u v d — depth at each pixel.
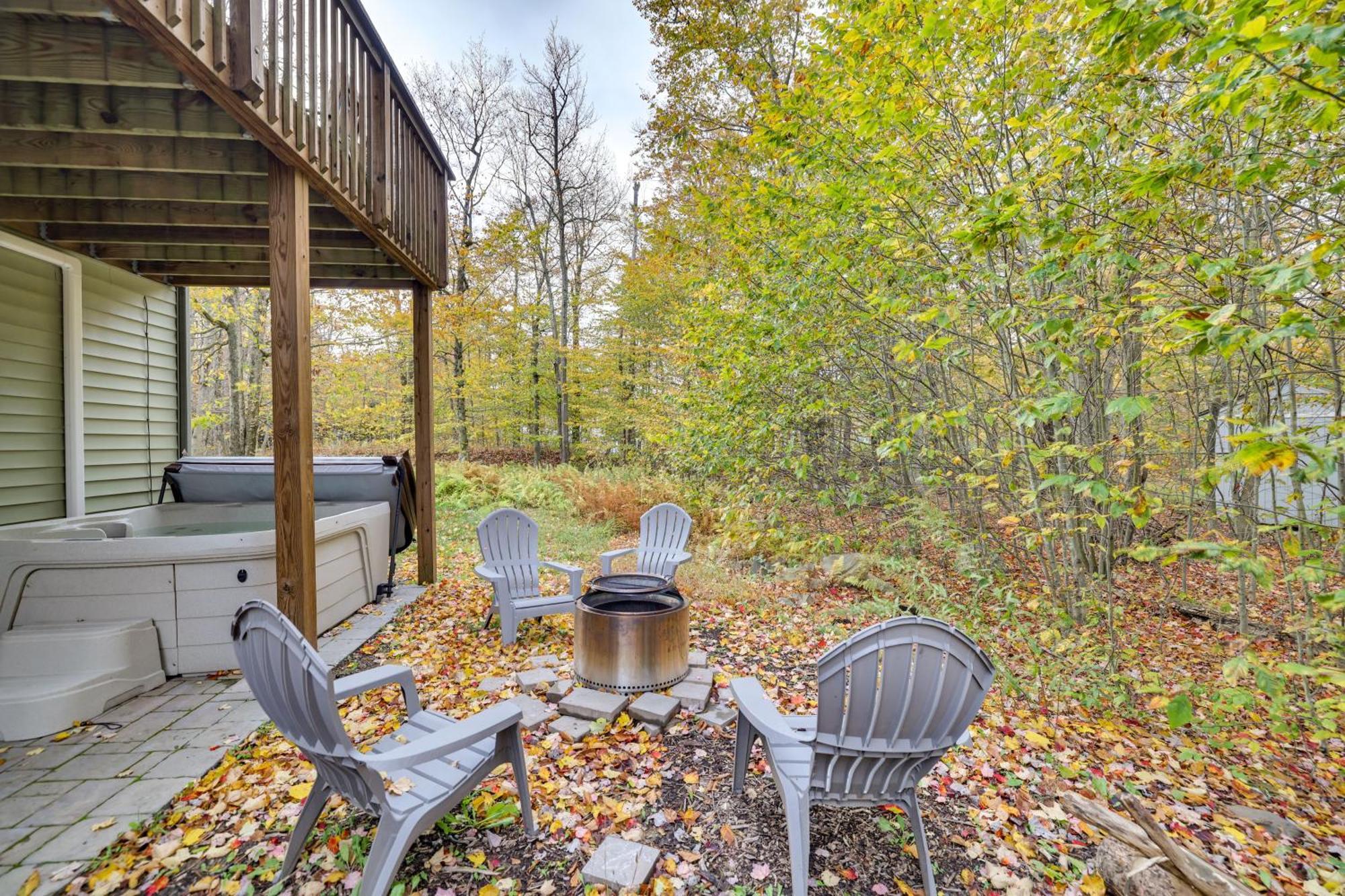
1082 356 3.14
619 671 2.84
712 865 1.79
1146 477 3.54
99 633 2.74
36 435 3.90
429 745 1.58
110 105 2.38
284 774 2.17
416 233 4.19
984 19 2.97
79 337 4.17
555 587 4.92
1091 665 2.98
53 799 2.01
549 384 13.90
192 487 4.81
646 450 11.52
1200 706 2.87
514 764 1.90
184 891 1.64
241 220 3.55
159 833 1.86
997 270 3.10
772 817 2.02
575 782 2.20
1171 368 3.62
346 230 3.70
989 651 3.41
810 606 4.45
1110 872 1.71
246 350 12.50
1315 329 2.18
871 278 4.04
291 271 2.64
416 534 5.12
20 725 2.40
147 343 4.94
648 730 2.58
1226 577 4.89
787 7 7.00
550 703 2.86
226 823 1.91
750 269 4.89
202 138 2.73
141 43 2.05
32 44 1.97
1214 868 1.56
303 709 1.50
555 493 8.94
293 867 1.71
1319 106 2.02
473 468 9.69
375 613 4.11
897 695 1.57
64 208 3.49
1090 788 2.26
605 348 12.62
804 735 1.77
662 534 4.31
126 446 4.70
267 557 3.21
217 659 3.10
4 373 3.69
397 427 12.61
